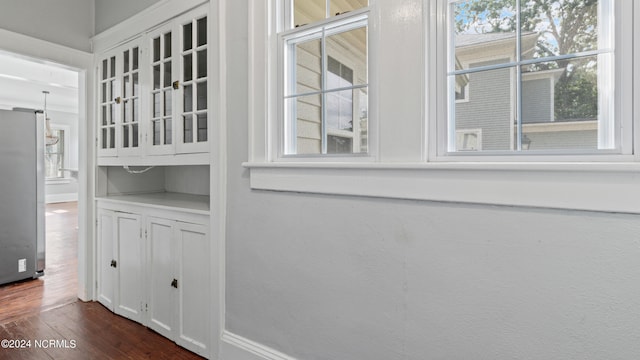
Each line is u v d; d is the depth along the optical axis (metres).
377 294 1.32
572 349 1.00
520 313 1.07
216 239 1.82
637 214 0.91
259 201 1.65
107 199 2.54
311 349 1.50
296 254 1.54
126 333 2.17
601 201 0.95
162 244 2.13
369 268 1.34
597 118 1.00
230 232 1.77
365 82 1.54
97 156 2.68
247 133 1.70
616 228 0.94
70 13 2.56
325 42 1.51
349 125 1.50
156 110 2.26
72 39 2.58
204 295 1.90
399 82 1.26
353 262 1.38
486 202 1.10
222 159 1.79
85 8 2.66
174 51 2.09
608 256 0.95
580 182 0.97
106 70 2.64
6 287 3.03
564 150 1.04
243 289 1.73
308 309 1.51
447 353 1.18
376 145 1.32
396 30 1.26
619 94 0.96
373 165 1.29
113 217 2.49
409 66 1.23
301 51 1.61
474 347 1.14
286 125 1.62
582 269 0.98
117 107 2.51
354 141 1.48
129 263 2.36
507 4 1.12
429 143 1.22
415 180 1.22
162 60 2.18
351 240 1.38
